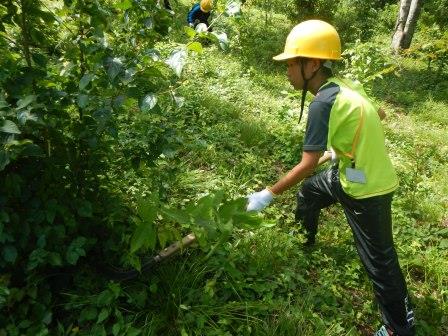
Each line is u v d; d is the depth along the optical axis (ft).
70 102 7.07
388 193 8.09
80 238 7.43
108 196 8.67
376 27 47.98
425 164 17.75
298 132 16.61
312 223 10.88
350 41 40.01
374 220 8.16
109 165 8.62
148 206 7.44
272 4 44.37
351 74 24.20
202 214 7.84
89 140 7.25
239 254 9.72
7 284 6.96
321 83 8.13
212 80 20.43
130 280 8.57
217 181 12.41
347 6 51.37
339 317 9.16
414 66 36.09
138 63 7.03
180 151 13.89
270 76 25.41
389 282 8.38
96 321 7.88
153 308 8.41
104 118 6.85
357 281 10.43
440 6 51.83
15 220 7.00
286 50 8.09
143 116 12.04
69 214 7.54
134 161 8.44
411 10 37.47
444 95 30.17
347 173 8.03
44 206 7.36
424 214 14.10
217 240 9.43
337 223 12.44
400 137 20.57
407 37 38.29
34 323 7.27
